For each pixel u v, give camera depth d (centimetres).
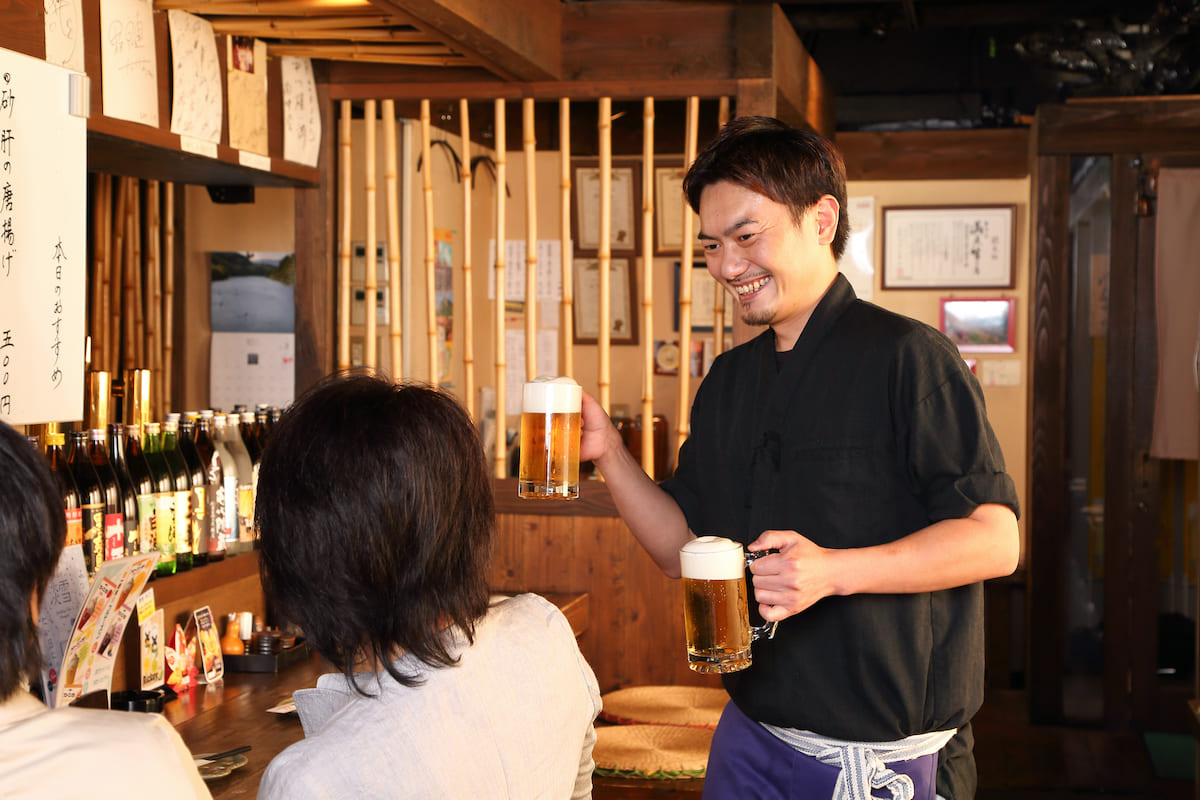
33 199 173
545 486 150
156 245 330
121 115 216
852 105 557
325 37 258
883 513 154
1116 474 452
